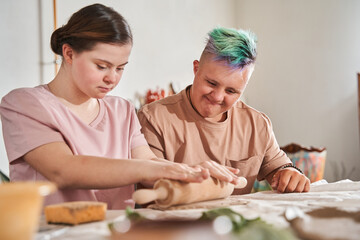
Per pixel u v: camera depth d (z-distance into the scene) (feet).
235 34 5.04
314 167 12.53
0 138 9.96
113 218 3.00
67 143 4.19
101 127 4.61
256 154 5.85
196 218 2.78
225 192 3.97
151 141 5.59
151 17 13.96
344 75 14.90
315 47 15.46
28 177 4.10
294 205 3.41
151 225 2.55
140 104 13.33
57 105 4.29
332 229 2.48
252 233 2.26
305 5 15.65
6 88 10.04
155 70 14.02
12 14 10.18
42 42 10.81
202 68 5.22
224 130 5.74
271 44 16.44
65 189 4.09
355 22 14.69
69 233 2.52
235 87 5.14
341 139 14.98
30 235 1.96
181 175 3.50
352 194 4.16
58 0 11.23
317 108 15.44
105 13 3.97
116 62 3.97
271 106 16.48
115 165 3.63
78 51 3.96
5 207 1.86
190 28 15.38
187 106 5.69
